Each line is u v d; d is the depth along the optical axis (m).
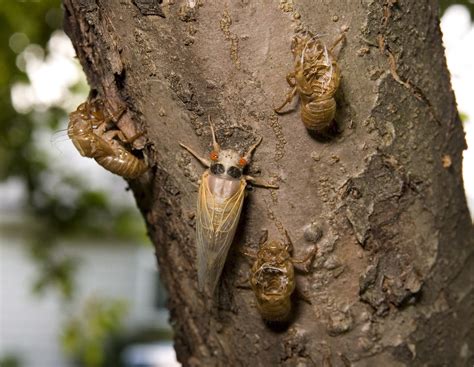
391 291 0.38
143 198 0.41
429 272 0.39
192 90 0.37
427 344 0.39
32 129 0.73
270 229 0.38
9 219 1.60
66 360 1.82
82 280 1.81
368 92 0.37
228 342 0.40
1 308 1.77
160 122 0.38
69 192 0.75
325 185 0.37
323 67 0.36
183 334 0.42
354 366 0.39
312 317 0.39
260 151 0.37
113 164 0.40
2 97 0.69
